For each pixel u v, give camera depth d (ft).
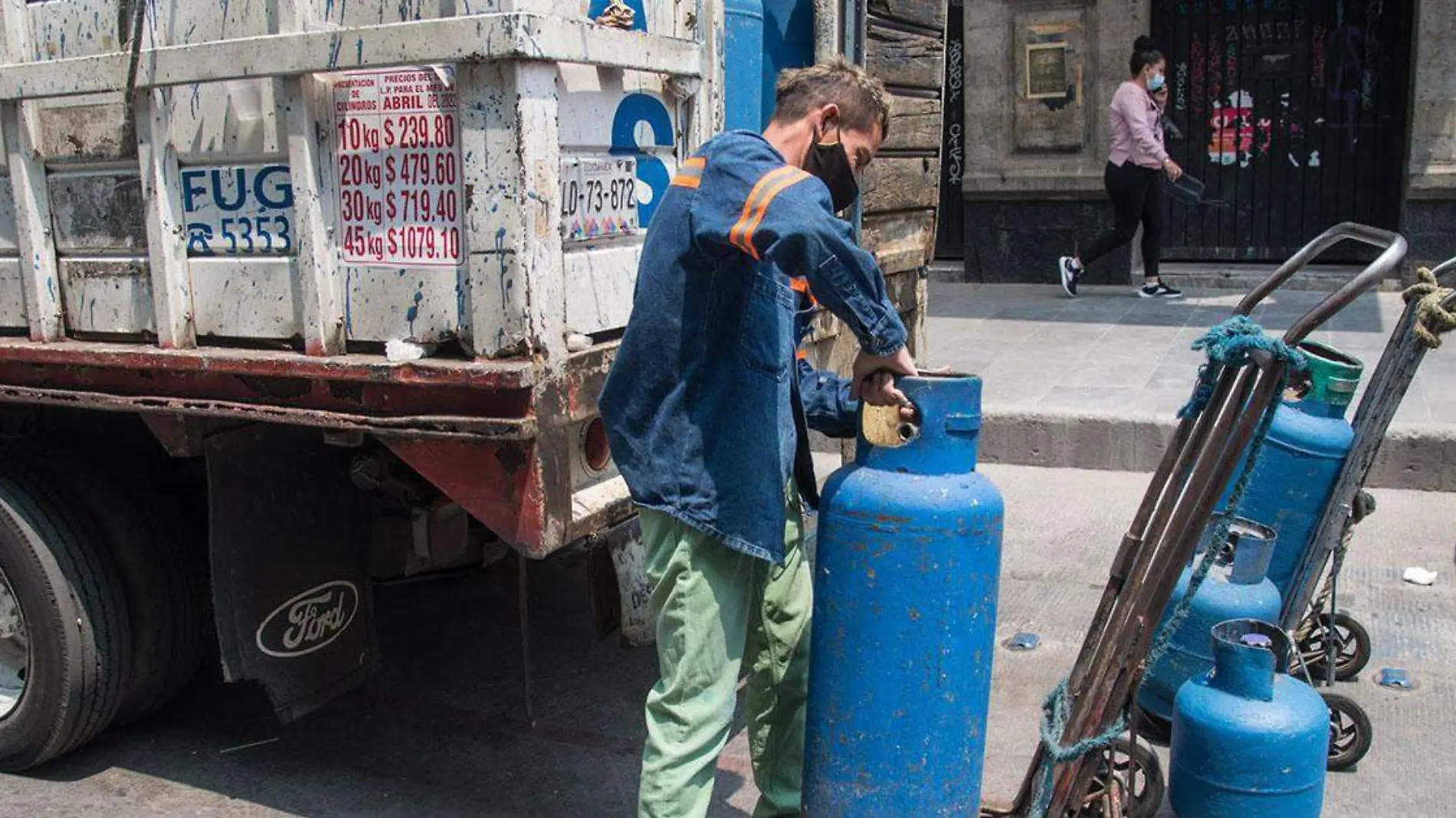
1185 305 31.17
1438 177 30.45
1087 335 27.78
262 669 11.02
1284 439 11.71
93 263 10.83
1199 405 9.13
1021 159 35.22
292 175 9.55
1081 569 16.78
